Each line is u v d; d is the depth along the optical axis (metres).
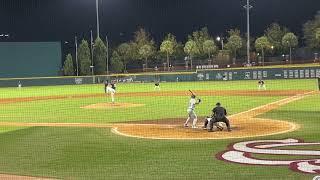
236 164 14.15
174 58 99.31
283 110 29.86
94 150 17.38
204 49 93.62
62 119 28.83
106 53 91.50
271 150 16.06
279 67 64.00
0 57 83.44
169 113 30.48
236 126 22.62
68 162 15.37
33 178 13.33
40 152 17.28
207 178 12.70
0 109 37.53
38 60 87.44
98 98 46.91
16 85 79.44
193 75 72.62
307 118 25.41
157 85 57.16
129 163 14.90
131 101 41.56
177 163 14.66
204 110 31.61
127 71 93.31
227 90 51.44
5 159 16.08
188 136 19.86
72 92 58.69
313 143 17.28
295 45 88.81
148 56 99.00
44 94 56.12
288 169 13.21
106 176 13.33
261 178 12.38
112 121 26.83
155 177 13.01
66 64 89.81
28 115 32.09
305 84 54.50
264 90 49.19
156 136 20.16
